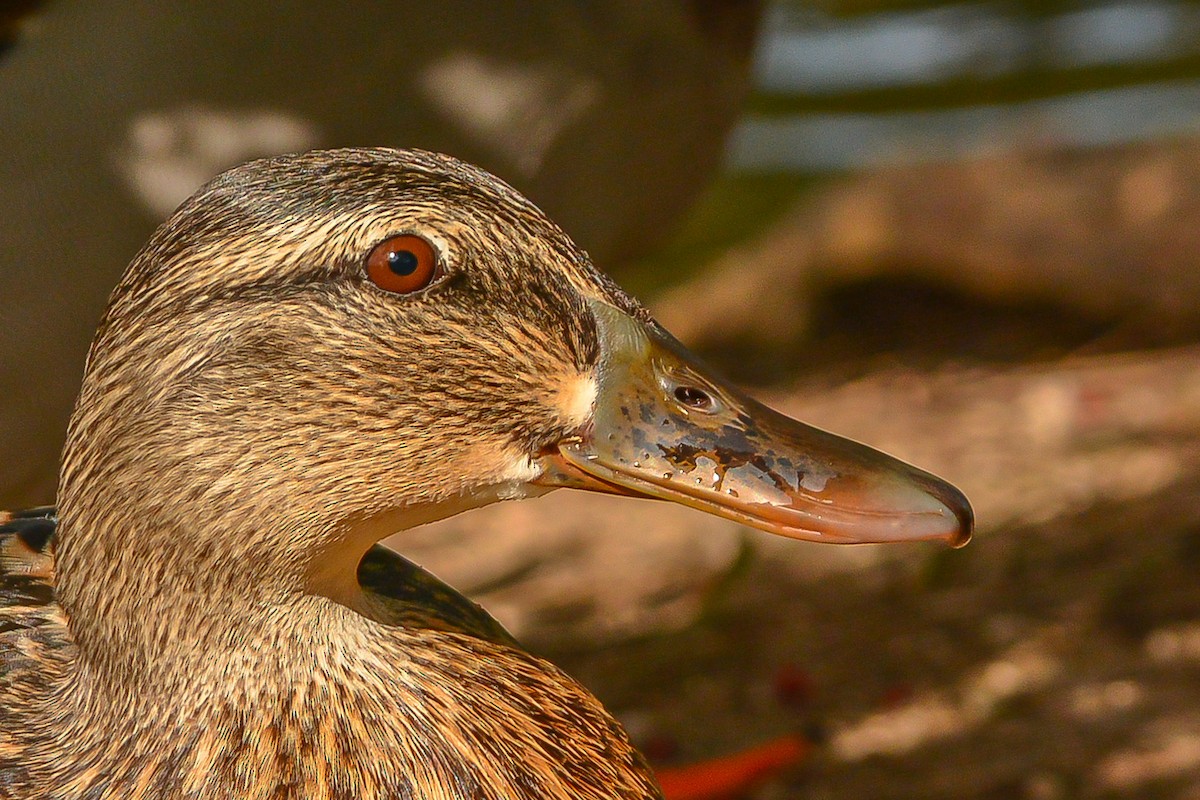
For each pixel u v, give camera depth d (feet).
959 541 14.20
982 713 24.47
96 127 21.81
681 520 34.30
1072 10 52.65
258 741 13.74
